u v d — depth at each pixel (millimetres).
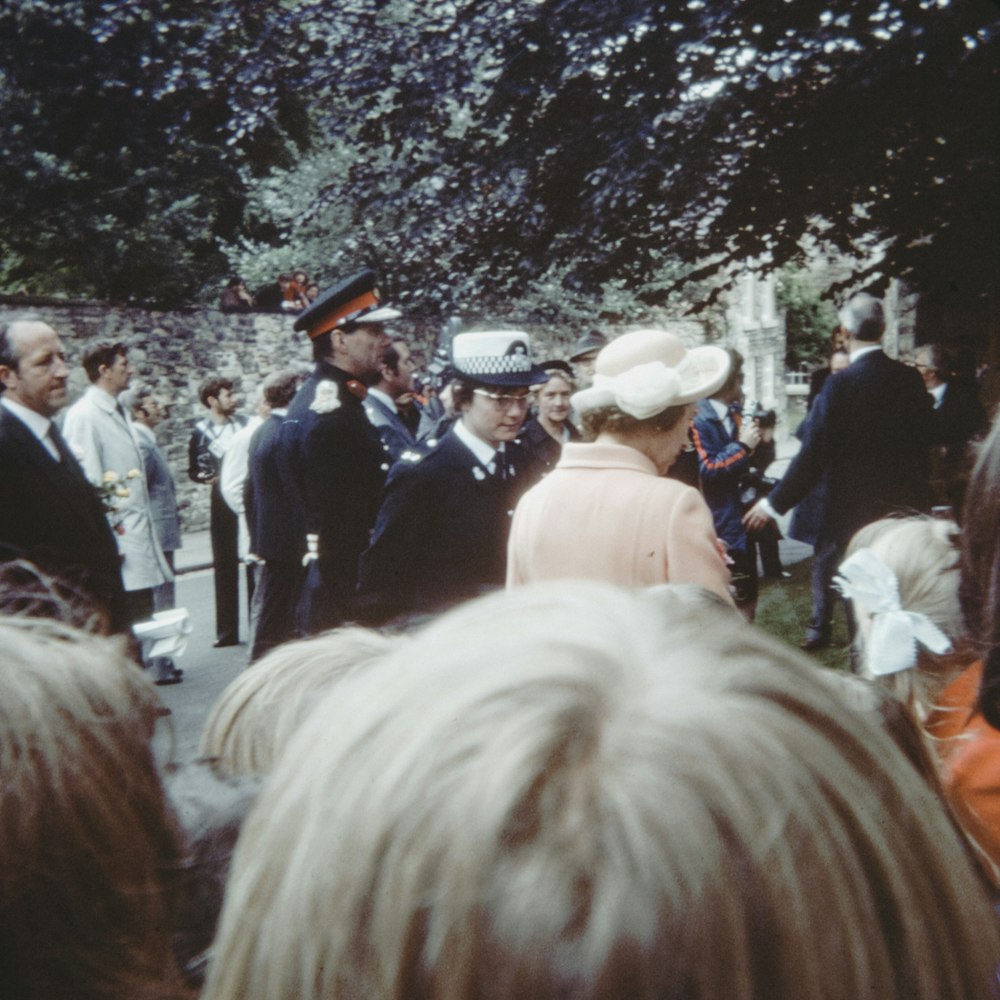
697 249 9352
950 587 1975
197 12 14742
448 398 7246
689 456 5414
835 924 454
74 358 14523
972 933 498
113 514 5523
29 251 18172
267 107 10375
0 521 3816
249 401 17266
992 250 8461
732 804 448
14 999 870
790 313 35125
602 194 8539
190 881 1031
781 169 8539
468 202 9867
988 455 1675
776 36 7824
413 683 496
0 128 17125
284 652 1549
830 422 5445
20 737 873
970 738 1651
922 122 7918
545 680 476
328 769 495
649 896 433
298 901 487
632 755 455
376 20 10023
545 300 22938
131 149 18172
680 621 523
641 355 2523
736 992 438
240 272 20625
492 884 441
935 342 8555
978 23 7191
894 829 483
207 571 12539
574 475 2570
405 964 453
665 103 8539
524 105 9391
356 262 19953
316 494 4574
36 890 870
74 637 1017
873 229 8945
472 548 3572
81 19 16234
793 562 10359
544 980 434
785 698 488
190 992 963
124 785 916
